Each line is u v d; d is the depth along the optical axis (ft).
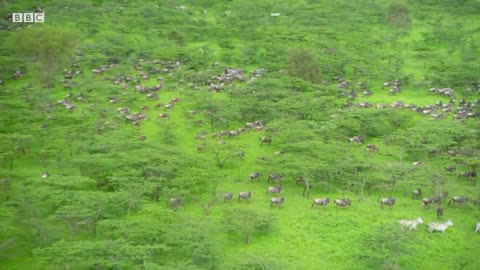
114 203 208.64
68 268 173.88
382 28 577.43
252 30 537.24
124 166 241.35
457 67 425.28
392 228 196.24
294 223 214.28
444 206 233.55
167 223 199.41
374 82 416.67
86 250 168.14
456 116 327.47
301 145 261.85
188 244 180.55
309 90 370.53
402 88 402.31
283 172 242.58
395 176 244.01
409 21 573.74
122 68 414.82
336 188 246.88
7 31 479.41
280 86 360.48
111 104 349.20
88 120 304.91
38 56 382.01
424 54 478.59
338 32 533.96
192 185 235.40
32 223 199.62
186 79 401.08
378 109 318.45
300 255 192.34
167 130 300.81
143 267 169.89
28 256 188.96
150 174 238.07
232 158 275.80
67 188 220.84
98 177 242.99
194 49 465.06
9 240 189.98
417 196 240.73
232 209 211.82
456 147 286.87
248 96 344.28
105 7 595.47
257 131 314.96
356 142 287.69
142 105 352.90
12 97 334.03
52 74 379.96
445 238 204.54
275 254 191.52
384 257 182.29
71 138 275.80
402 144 285.23
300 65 396.16
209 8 650.84
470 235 208.95
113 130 291.58
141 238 185.37
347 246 198.18
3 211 193.06
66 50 392.27
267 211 217.56
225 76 403.34
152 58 450.30
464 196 233.76
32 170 247.91
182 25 545.85
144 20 556.92
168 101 362.33
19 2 590.55
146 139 296.71
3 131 275.59
